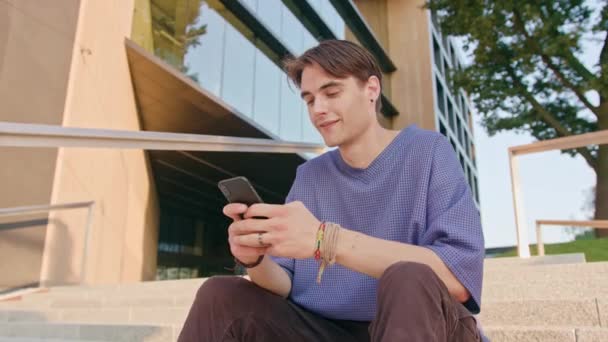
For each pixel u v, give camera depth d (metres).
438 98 17.30
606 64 6.01
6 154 3.57
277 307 0.82
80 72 4.60
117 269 5.90
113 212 5.66
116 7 5.77
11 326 2.30
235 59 7.87
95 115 5.00
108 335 1.86
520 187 2.90
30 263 3.68
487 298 1.86
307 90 0.88
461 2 7.12
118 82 5.85
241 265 0.76
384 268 0.64
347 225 0.89
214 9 7.63
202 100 6.87
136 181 6.98
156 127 7.61
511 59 6.83
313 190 0.96
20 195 3.66
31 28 3.94
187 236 12.23
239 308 0.79
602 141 2.54
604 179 6.98
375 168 0.88
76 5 4.66
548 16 6.56
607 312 1.37
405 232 0.83
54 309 2.62
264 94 8.54
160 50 6.79
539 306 1.49
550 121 7.27
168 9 7.01
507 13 6.64
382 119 14.72
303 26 11.05
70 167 4.34
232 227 0.71
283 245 0.66
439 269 0.65
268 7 9.26
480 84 7.41
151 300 2.61
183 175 9.41
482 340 0.71
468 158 22.77
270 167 9.11
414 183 0.84
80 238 4.53
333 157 0.97
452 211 0.74
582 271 1.88
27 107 3.79
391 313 0.56
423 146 0.86
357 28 14.73
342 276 0.86
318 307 0.87
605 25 6.22
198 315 0.79
